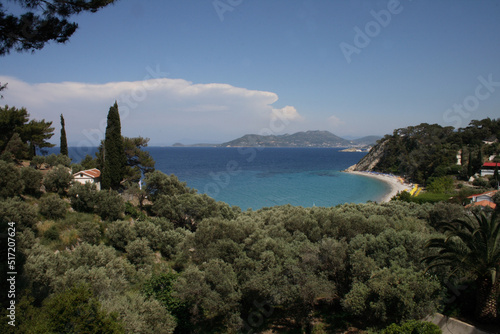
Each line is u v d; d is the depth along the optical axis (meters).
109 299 15.10
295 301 18.00
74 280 16.02
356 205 39.84
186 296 17.61
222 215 41.22
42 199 29.53
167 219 37.97
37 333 10.48
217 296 17.48
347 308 16.89
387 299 15.78
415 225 26.31
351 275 19.41
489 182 74.00
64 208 28.88
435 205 33.34
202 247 23.97
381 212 34.97
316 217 28.78
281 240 23.77
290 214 32.75
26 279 15.13
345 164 199.62
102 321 11.56
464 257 15.55
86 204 32.75
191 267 19.25
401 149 133.62
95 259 20.73
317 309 21.05
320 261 20.08
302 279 18.30
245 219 33.06
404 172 122.62
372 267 18.05
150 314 15.79
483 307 15.89
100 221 31.83
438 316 16.34
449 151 98.50
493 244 15.62
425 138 122.50
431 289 15.63
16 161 43.59
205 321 19.83
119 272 21.23
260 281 18.22
